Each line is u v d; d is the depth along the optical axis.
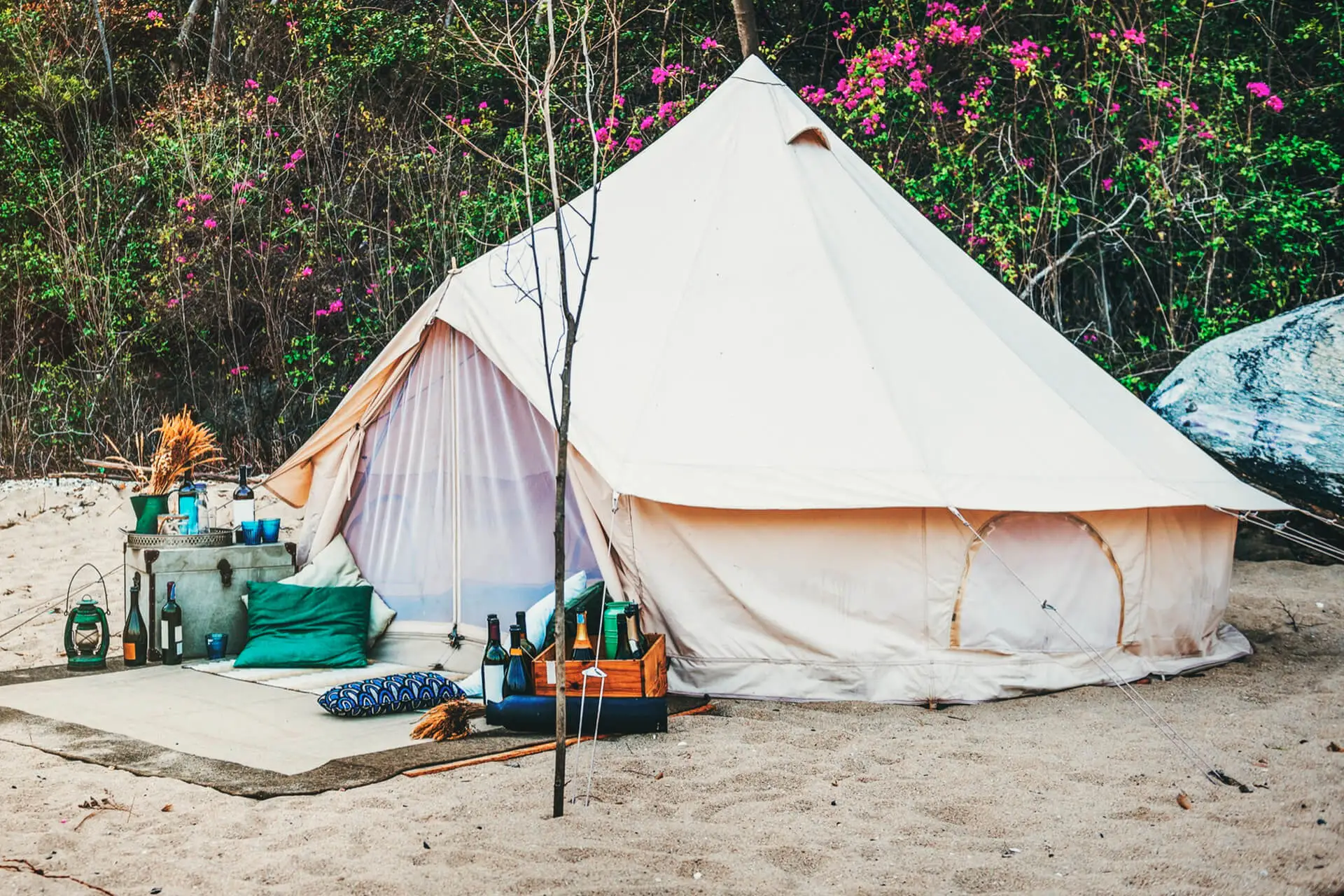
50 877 3.03
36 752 4.26
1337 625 6.36
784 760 4.10
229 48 13.70
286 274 11.76
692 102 10.10
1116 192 9.70
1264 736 4.34
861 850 3.22
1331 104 9.62
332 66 12.44
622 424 5.18
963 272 6.32
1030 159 9.91
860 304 5.48
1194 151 9.57
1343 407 7.61
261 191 11.66
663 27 10.71
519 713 4.48
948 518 4.93
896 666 4.96
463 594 5.88
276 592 6.02
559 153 10.77
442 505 6.00
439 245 11.37
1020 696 5.03
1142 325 10.09
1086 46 9.85
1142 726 4.50
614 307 5.67
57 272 12.35
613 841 3.29
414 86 12.30
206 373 12.30
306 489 6.75
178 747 4.31
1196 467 5.57
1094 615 5.14
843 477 4.89
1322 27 9.70
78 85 13.70
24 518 9.83
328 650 5.81
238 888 2.97
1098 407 5.65
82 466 11.61
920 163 10.41
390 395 6.22
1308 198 9.24
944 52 10.41
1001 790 3.74
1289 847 3.16
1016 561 5.02
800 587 5.01
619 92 11.04
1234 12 9.97
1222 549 5.58
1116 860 3.12
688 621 5.10
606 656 4.60
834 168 6.15
